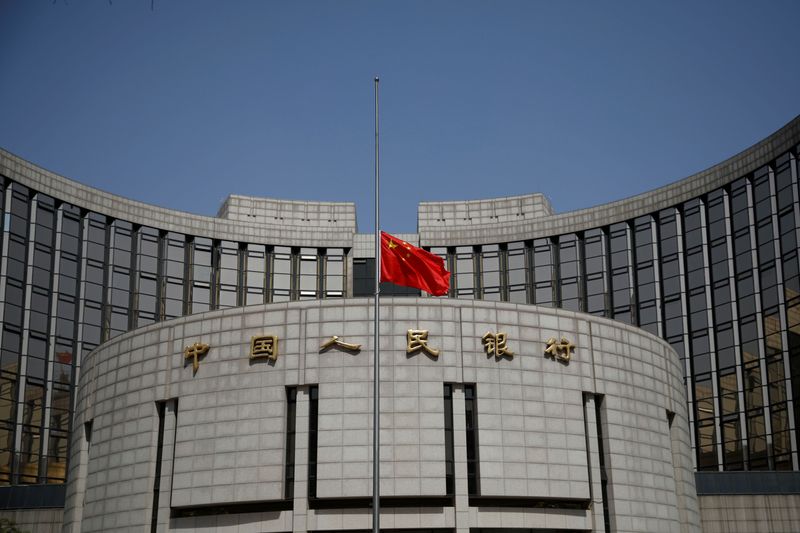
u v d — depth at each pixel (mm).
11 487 70062
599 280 90688
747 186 85438
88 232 88250
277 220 95750
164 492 51750
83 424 58906
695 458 83125
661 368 59312
